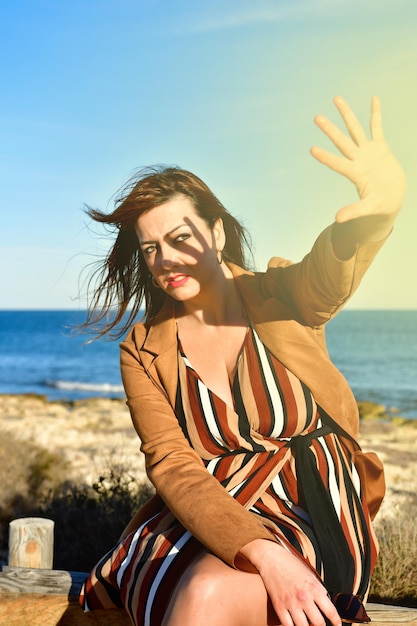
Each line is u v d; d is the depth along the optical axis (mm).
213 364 2246
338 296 2082
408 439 17484
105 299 2512
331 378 2184
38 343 95938
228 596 1746
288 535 1981
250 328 2240
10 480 6555
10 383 52031
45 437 14000
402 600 4133
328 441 2236
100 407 28234
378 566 4227
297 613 1702
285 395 2164
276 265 2330
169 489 2041
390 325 136375
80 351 83375
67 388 49438
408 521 4902
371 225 1845
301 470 2129
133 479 5840
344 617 1863
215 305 2252
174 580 1884
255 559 1794
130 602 1996
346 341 94875
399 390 47625
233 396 2205
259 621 1806
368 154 1715
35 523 3850
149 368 2273
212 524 1877
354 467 2311
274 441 2189
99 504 5613
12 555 3811
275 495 2123
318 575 1895
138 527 2342
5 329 131500
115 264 2449
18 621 2396
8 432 7668
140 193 2145
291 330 2197
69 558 5180
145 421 2227
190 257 2156
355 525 2139
